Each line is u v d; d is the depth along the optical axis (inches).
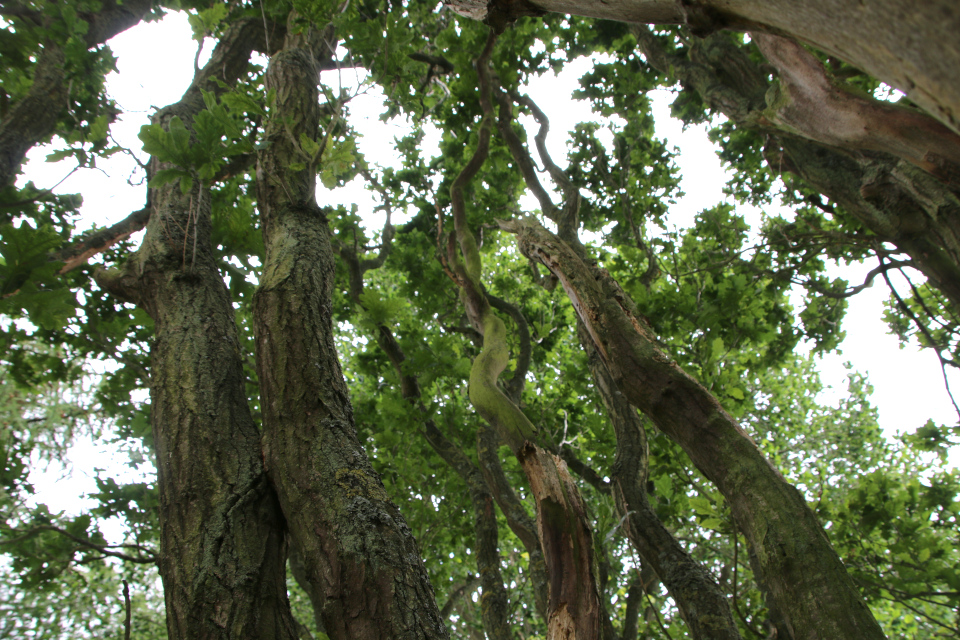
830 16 22.5
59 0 166.4
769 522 50.1
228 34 180.7
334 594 52.2
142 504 190.2
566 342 299.4
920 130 37.6
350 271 215.0
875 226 131.7
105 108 178.7
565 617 49.5
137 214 143.5
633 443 143.9
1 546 142.7
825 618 43.4
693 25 33.6
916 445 192.5
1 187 131.0
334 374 73.2
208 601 54.5
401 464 185.8
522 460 60.7
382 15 206.2
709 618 102.2
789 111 45.2
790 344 238.1
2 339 117.8
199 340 81.9
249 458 68.0
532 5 53.3
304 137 86.7
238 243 116.0
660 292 186.4
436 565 211.5
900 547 157.2
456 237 131.5
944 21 17.2
